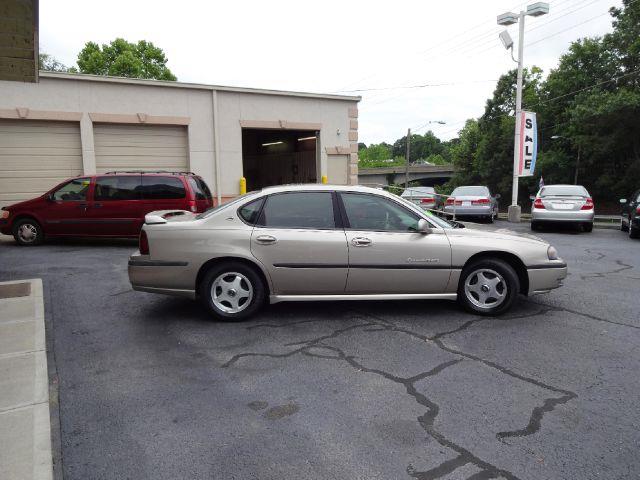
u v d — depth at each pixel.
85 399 3.41
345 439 2.90
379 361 4.07
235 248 4.97
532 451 2.76
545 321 5.15
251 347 4.40
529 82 53.19
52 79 12.73
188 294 5.05
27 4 5.89
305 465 2.65
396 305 5.75
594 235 13.52
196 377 3.77
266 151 22.83
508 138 50.53
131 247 10.43
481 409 3.25
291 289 5.08
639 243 11.59
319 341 4.55
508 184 50.09
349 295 5.15
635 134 35.47
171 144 14.59
